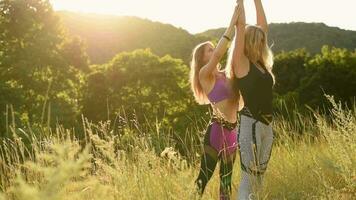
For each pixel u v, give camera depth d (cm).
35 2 3806
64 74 3725
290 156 497
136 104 3934
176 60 4612
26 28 3688
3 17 3694
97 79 4116
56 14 3950
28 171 357
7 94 3005
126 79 4238
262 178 400
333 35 14212
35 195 96
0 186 364
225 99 425
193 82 456
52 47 3772
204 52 450
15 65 3459
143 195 361
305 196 402
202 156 432
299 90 4419
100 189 136
